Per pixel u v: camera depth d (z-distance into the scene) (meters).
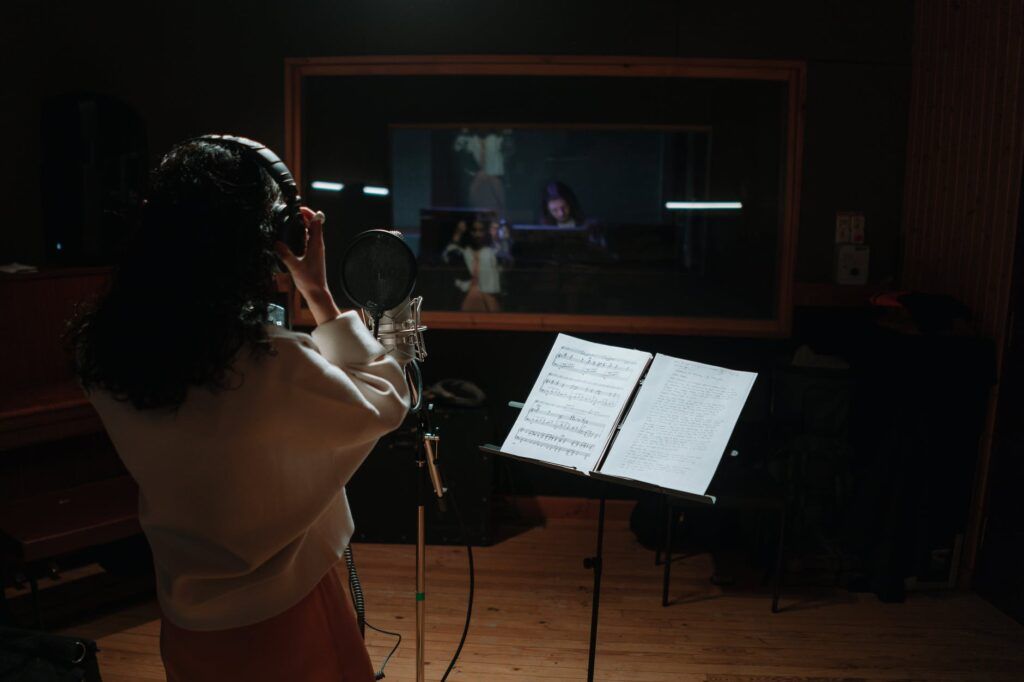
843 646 2.87
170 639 1.21
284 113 3.84
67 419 2.95
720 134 3.85
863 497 3.28
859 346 3.55
